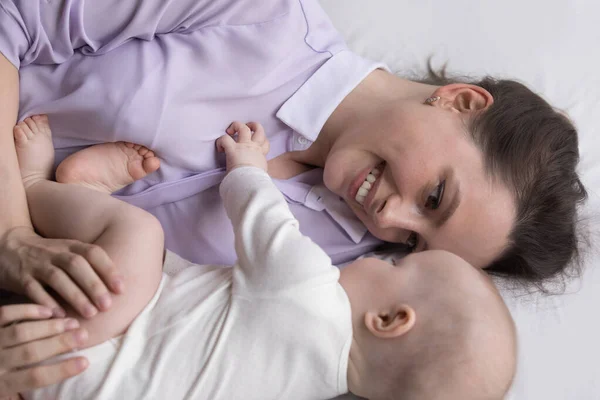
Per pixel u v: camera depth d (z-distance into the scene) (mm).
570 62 1343
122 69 837
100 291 679
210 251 973
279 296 736
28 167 850
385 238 1002
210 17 894
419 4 1357
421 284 798
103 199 794
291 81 958
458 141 883
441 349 730
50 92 853
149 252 753
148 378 703
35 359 659
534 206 888
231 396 723
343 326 764
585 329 983
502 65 1320
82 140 890
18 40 782
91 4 827
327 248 1056
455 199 861
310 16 983
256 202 810
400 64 1282
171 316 738
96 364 701
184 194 940
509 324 778
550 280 998
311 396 781
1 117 776
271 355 736
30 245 726
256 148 917
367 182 934
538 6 1393
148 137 854
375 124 915
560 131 941
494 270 972
